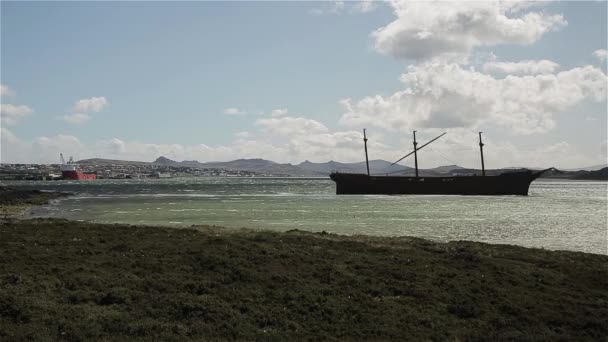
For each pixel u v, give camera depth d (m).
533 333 17.58
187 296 19.56
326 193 168.12
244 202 113.12
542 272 24.94
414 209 89.75
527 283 22.84
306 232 40.59
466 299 20.42
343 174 158.00
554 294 21.59
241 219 70.12
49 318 17.17
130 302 18.98
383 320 18.14
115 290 19.81
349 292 20.77
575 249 43.09
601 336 17.52
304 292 20.47
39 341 15.61
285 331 17.14
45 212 84.69
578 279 24.20
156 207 96.19
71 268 22.88
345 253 28.02
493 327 18.03
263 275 22.38
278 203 108.75
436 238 49.56
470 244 35.34
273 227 59.25
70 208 94.31
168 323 17.25
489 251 31.42
